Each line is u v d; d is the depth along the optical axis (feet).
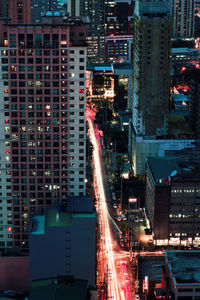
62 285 653.30
